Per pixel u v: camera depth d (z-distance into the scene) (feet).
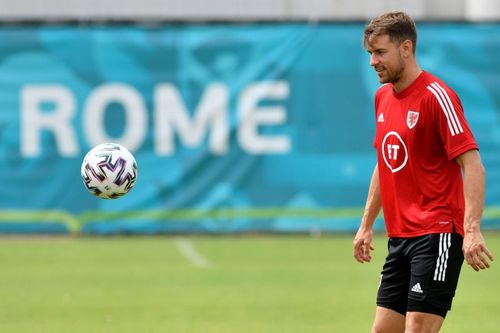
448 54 217.56
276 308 136.56
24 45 214.69
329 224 218.38
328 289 152.66
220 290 151.94
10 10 264.93
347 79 218.38
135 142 216.74
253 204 217.56
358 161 218.18
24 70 214.69
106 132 216.33
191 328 122.52
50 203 216.13
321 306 138.10
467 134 78.54
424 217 80.38
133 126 216.33
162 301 142.41
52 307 137.69
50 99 215.31
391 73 81.00
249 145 217.36
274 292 149.89
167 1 268.21
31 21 214.69
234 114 217.15
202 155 217.15
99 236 218.18
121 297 146.00
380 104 85.10
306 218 218.38
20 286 156.25
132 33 216.74
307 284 157.38
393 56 80.53
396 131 81.82
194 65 216.95
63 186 216.13
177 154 216.95
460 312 134.00
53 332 120.16
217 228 217.97
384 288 84.12
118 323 126.00
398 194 82.38
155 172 216.74
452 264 79.66
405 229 81.76
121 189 93.04
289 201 217.77
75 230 216.74
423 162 80.84
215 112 216.95
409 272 82.79
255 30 217.56
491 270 173.47
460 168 82.07
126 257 189.26
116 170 92.27
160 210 217.36
